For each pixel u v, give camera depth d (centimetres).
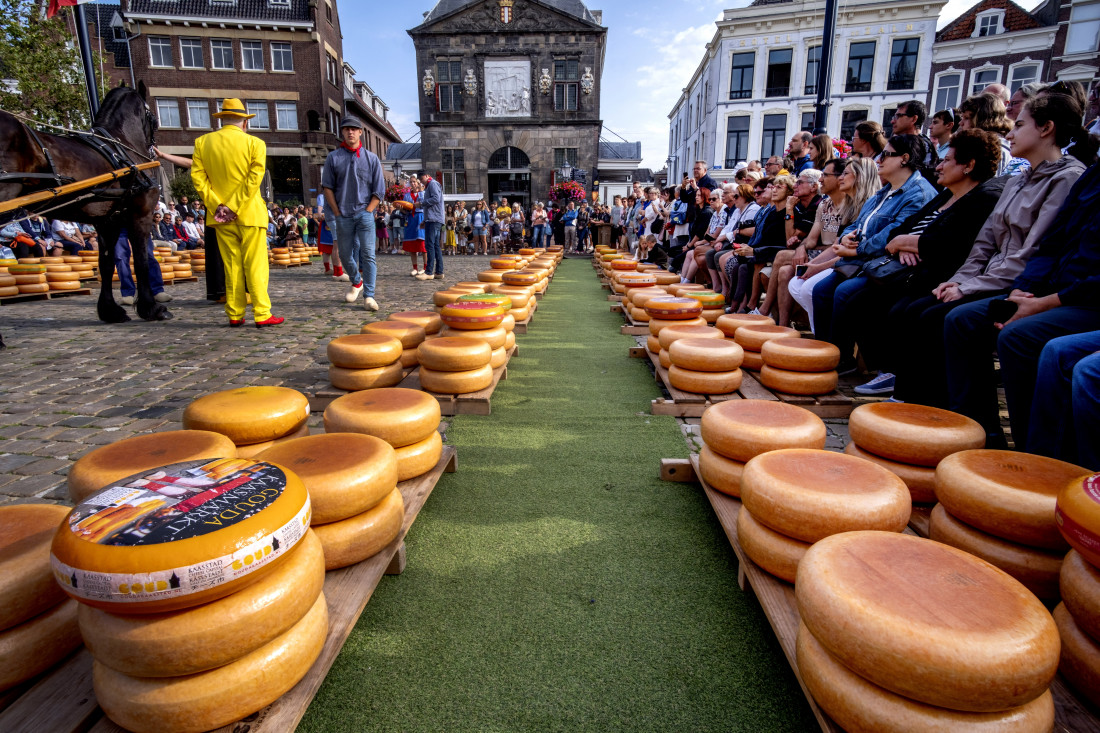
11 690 139
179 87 2716
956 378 293
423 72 2838
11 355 516
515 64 2828
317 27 2756
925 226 378
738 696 156
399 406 252
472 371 374
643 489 272
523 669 165
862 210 451
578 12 2938
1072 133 283
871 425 225
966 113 463
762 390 376
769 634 179
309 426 343
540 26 2784
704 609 190
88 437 334
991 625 118
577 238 2231
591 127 2878
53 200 537
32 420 359
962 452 191
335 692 158
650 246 1446
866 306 410
